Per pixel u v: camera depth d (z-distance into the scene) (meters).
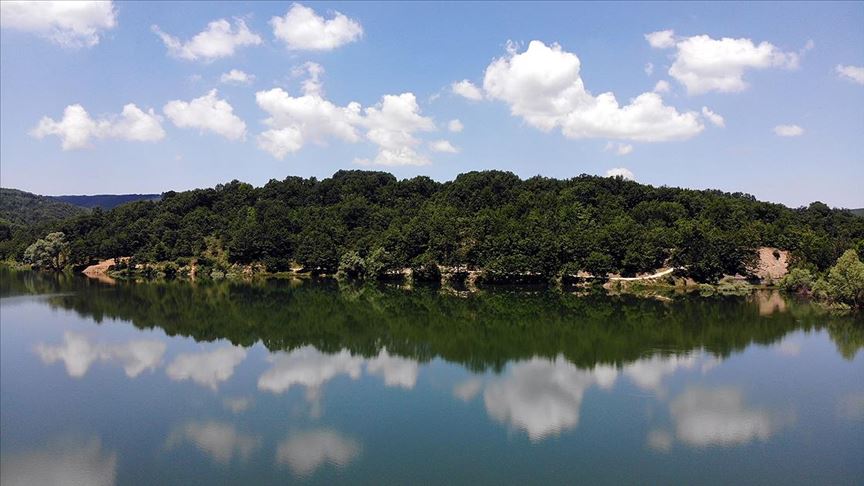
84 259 174.38
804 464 44.50
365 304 119.75
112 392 60.69
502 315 106.69
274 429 50.94
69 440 48.59
